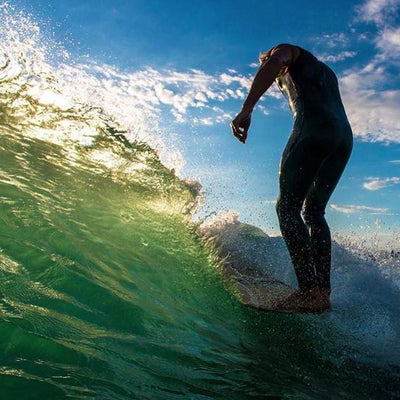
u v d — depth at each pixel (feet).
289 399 6.66
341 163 10.96
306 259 10.48
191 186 16.02
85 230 9.28
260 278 12.51
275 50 10.86
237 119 10.39
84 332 5.89
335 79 11.37
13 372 4.57
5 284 6.10
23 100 15.87
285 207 10.67
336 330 10.18
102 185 12.58
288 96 11.31
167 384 5.64
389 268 12.76
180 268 10.52
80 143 15.08
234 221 14.99
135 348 6.17
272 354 8.59
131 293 7.80
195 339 7.56
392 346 9.99
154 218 12.46
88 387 4.82
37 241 7.67
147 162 16.24
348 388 8.11
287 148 10.86
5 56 17.33
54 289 6.56
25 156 11.87
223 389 6.19
